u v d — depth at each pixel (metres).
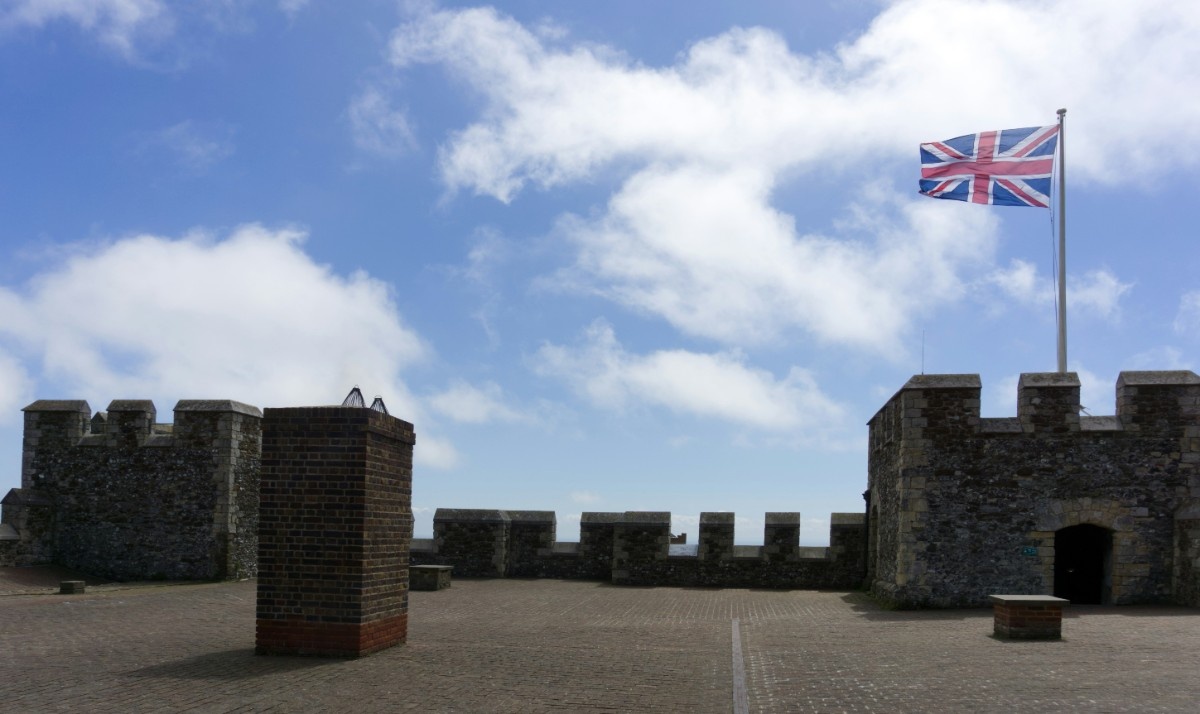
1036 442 18.14
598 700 9.18
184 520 23.00
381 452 11.95
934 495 18.31
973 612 17.38
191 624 14.95
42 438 23.62
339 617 11.37
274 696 9.20
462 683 9.97
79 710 8.54
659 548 25.27
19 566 22.44
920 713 8.39
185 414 23.30
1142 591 17.53
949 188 21.58
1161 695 8.87
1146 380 18.00
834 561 24.64
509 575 26.72
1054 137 21.58
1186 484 17.62
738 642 13.46
